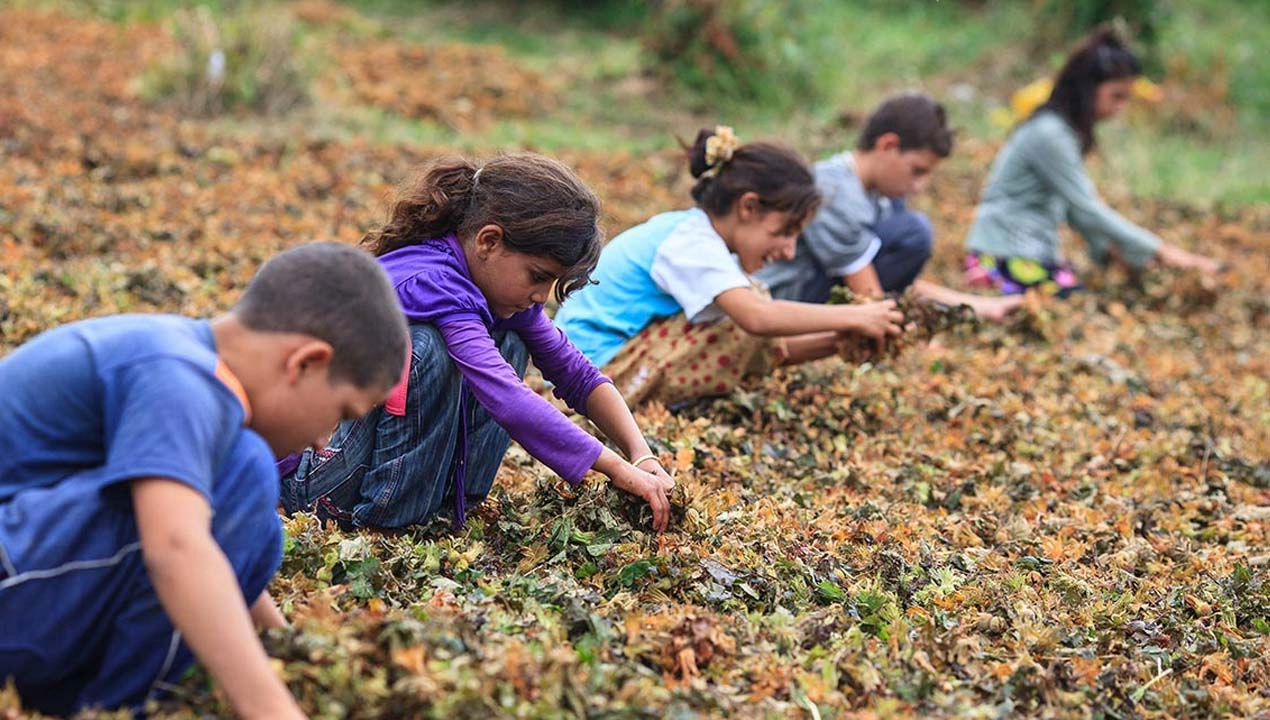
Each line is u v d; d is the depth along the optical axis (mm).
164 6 12422
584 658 2656
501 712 2328
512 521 3492
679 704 2520
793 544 3502
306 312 2322
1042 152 7199
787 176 4348
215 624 2111
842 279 5273
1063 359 6031
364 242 3455
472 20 13648
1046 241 7336
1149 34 13219
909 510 4055
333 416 2412
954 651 2955
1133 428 5312
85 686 2355
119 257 5727
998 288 7344
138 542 2254
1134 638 3262
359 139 8773
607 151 9758
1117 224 7277
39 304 4848
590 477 3564
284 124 9180
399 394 3262
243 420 2311
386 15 13523
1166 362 6246
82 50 10617
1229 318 7359
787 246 4473
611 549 3287
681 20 11578
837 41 13516
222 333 2357
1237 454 5141
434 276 3270
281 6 12695
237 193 7016
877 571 3426
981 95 13164
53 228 5855
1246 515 4359
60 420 2285
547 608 2893
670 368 4531
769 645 2885
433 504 3426
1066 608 3395
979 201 9500
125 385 2242
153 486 2137
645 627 2871
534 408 3256
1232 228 9445
